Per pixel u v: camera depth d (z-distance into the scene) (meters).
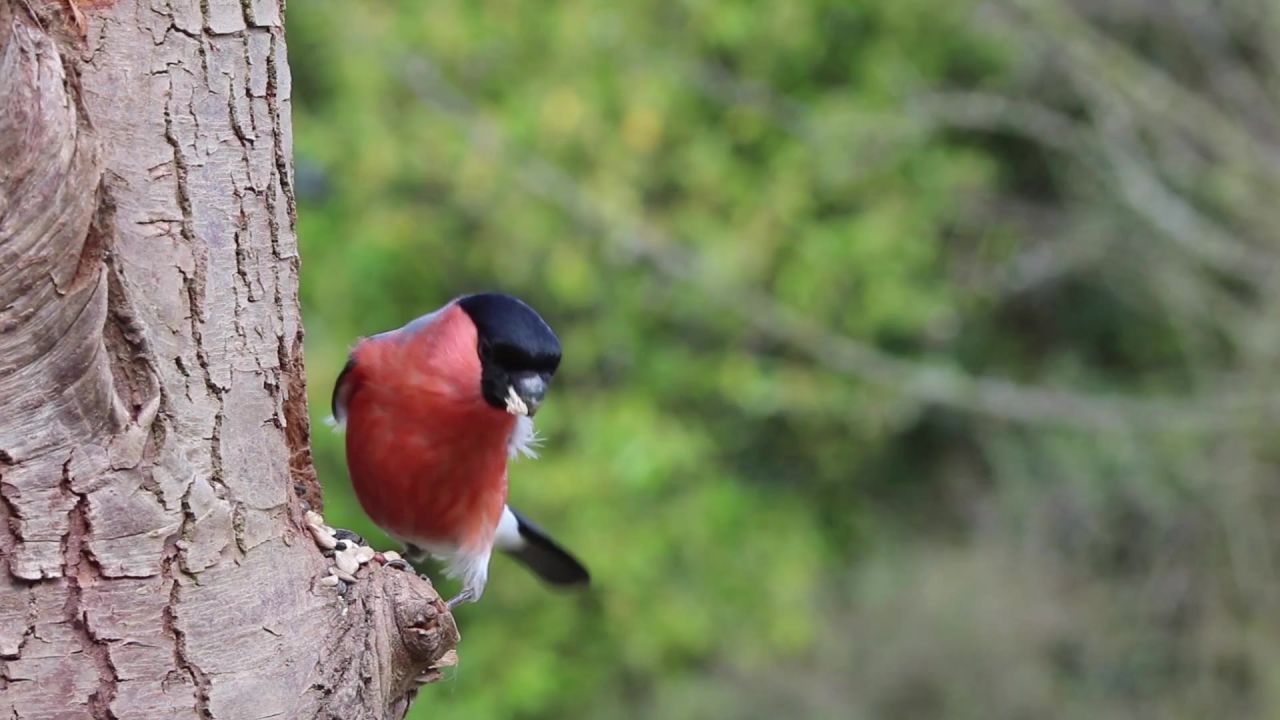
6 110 3.45
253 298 4.27
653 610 15.05
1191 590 16.52
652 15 15.13
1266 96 14.68
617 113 14.95
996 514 18.23
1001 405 15.10
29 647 3.68
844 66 16.55
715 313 15.52
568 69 14.72
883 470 19.33
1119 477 16.83
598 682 15.37
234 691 3.99
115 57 3.93
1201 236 14.47
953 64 16.75
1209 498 15.73
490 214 14.56
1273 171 14.02
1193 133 14.79
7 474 3.63
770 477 17.97
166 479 3.88
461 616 14.86
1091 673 16.98
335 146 14.29
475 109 14.62
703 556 15.58
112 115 3.91
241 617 4.04
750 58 15.84
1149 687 16.64
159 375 3.92
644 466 14.16
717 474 16.09
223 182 4.18
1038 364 18.67
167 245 4.01
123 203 3.92
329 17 14.29
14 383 3.60
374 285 14.75
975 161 16.23
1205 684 16.19
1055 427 17.25
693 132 15.61
